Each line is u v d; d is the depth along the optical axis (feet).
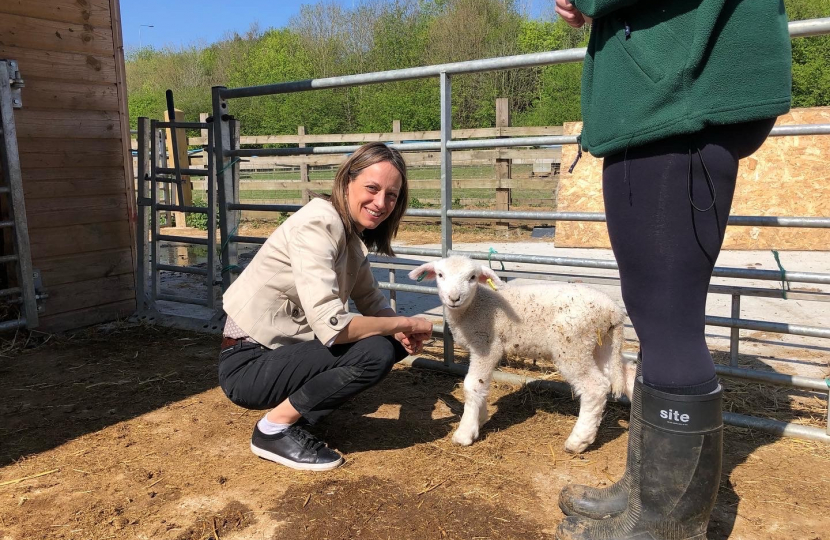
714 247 6.02
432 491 8.43
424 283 23.22
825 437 9.70
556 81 87.86
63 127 16.39
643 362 6.50
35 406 11.73
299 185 41.83
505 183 34.50
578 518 7.20
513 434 10.25
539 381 11.99
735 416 10.32
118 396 12.19
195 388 12.58
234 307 9.04
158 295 18.33
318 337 8.30
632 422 6.75
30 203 15.89
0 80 14.75
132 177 18.19
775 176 28.17
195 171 17.13
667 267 6.07
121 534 7.55
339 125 104.37
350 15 115.85
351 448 9.74
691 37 5.49
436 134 37.68
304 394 8.91
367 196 8.65
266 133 109.70
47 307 16.40
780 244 28.12
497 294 9.77
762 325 10.30
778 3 5.54
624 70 5.89
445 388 12.38
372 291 10.41
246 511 7.98
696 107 5.50
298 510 7.98
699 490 6.28
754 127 5.83
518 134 34.01
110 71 17.33
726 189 5.90
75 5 16.37
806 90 71.05
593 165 29.68
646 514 6.52
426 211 13.05
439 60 103.76
